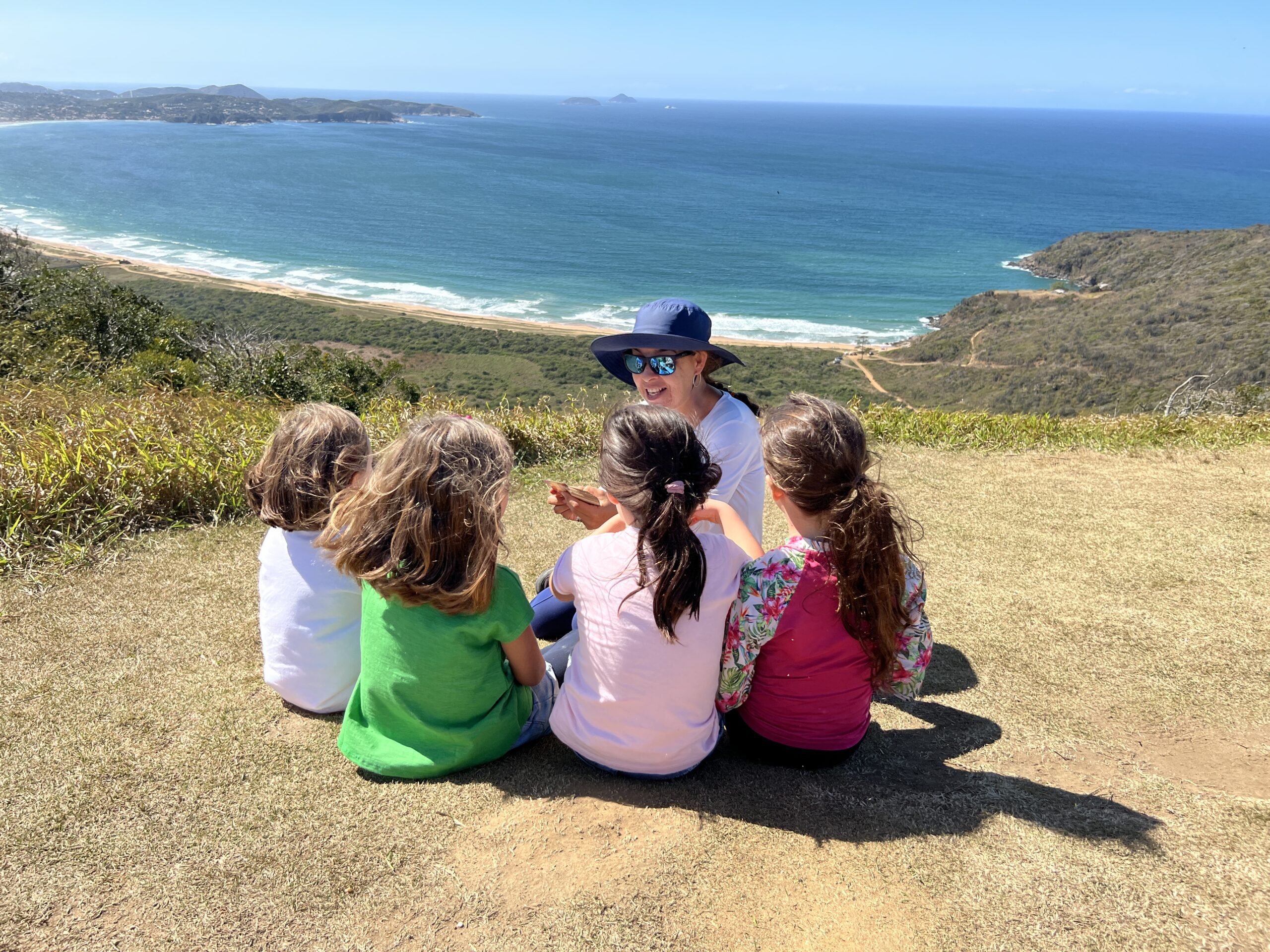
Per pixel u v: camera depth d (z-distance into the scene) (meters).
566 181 194.75
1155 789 2.15
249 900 1.71
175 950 1.59
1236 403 9.27
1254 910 1.71
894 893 1.76
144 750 2.19
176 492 3.93
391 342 60.81
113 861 1.80
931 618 3.25
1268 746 2.40
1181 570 3.73
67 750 2.18
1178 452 6.07
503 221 134.88
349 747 2.13
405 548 1.83
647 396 2.60
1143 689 2.72
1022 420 7.00
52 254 87.19
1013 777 2.20
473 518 1.82
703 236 127.25
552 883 1.76
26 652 2.68
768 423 1.92
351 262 98.94
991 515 4.52
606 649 1.91
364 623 2.05
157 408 5.33
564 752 2.25
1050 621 3.22
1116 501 4.78
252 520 3.91
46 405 5.32
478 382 50.94
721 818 1.98
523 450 5.50
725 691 2.05
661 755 2.01
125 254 94.44
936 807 2.04
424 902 1.71
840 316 81.38
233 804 1.99
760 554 2.19
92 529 3.58
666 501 1.75
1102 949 1.62
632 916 1.68
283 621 2.30
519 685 2.21
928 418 7.05
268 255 100.38
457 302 81.38
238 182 170.88
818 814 2.01
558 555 3.75
